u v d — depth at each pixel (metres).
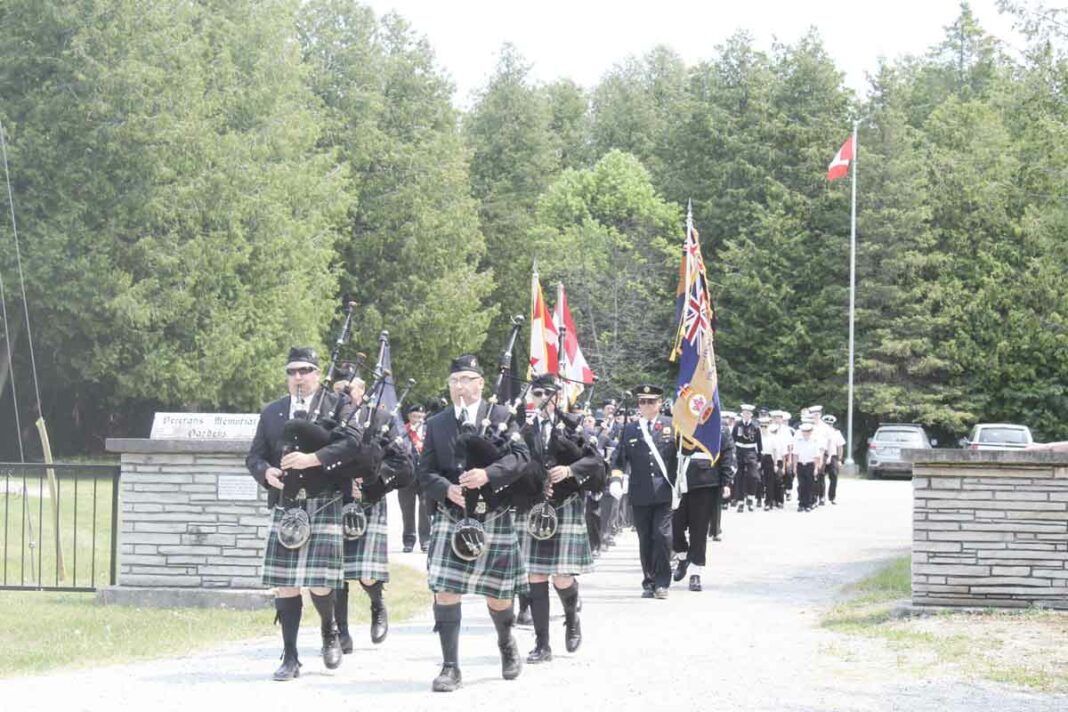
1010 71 24.89
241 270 39.44
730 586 13.84
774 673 8.33
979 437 34.78
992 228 48.53
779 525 21.89
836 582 14.12
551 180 62.81
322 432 8.12
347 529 8.78
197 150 36.56
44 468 12.34
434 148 50.56
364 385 10.27
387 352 10.98
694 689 7.80
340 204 43.22
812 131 53.94
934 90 64.94
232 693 7.71
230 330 37.16
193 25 40.72
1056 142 23.88
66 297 35.12
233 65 39.91
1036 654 8.82
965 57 65.62
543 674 8.40
